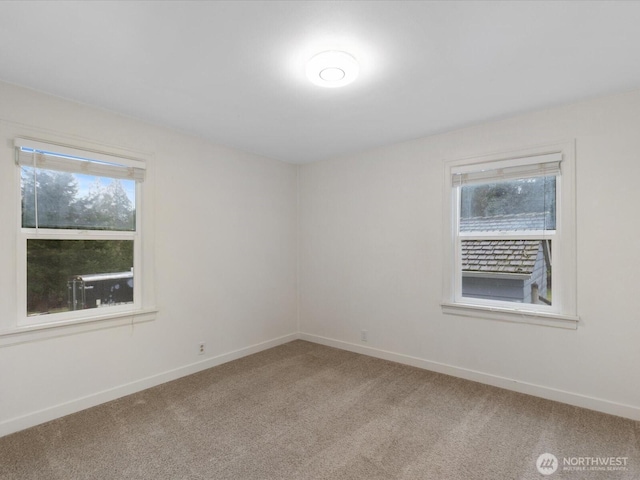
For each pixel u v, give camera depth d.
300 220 4.43
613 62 1.97
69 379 2.46
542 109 2.66
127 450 2.03
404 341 3.47
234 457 1.97
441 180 3.22
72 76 2.13
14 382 2.23
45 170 2.41
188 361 3.21
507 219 2.94
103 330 2.64
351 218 3.90
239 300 3.69
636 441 2.08
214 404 2.60
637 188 2.33
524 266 2.85
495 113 2.73
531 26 1.63
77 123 2.51
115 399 2.68
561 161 2.60
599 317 2.45
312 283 4.30
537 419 2.36
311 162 4.29
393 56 1.89
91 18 1.56
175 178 3.12
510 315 2.82
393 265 3.55
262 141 3.45
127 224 2.83
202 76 2.12
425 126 3.03
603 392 2.44
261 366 3.41
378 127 3.05
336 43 1.77
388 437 2.16
